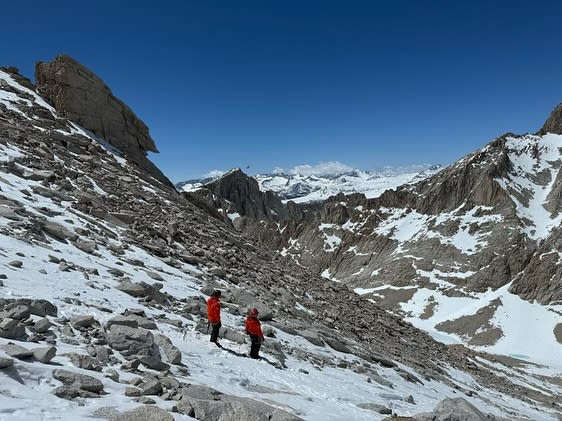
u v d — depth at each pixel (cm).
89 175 3903
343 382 1916
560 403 5397
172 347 1367
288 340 2294
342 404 1549
